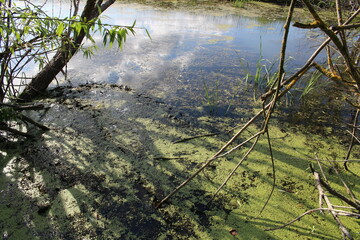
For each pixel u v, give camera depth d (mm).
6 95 2441
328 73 962
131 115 2439
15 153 1927
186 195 1708
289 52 4094
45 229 1455
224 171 1907
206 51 3932
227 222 1552
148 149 2059
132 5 5680
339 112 2746
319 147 2215
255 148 2152
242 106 2740
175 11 5629
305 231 1517
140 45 3932
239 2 6441
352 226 1556
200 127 2365
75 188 1699
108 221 1519
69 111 2424
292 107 2793
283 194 1749
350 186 1830
